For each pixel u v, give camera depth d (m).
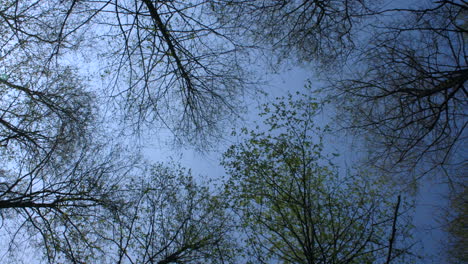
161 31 6.41
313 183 8.17
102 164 8.10
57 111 8.41
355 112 7.50
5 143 8.23
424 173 7.04
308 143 7.93
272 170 8.16
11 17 7.66
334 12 7.34
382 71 7.00
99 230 8.00
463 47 5.94
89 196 7.75
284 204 7.88
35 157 8.02
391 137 7.09
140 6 5.80
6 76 8.30
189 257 7.49
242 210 8.09
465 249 7.42
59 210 7.44
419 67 6.47
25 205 7.15
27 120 8.13
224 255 7.72
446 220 7.59
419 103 6.33
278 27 7.69
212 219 8.30
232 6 6.92
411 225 7.40
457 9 6.45
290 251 7.94
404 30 6.55
